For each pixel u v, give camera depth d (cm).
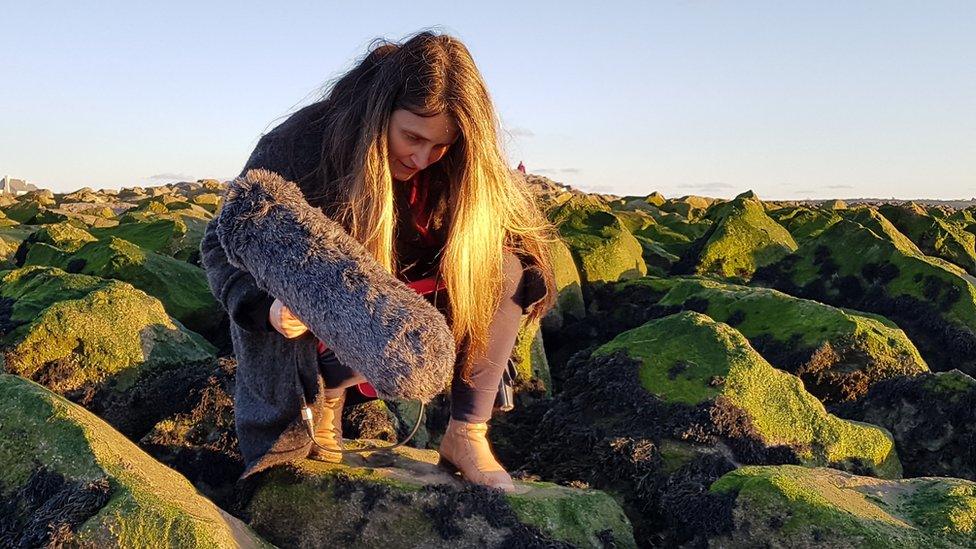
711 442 222
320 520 167
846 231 462
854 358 290
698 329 256
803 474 178
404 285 132
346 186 152
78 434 149
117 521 134
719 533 173
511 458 246
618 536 174
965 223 830
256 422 169
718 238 503
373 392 176
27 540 134
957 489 173
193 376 233
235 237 134
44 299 272
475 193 154
